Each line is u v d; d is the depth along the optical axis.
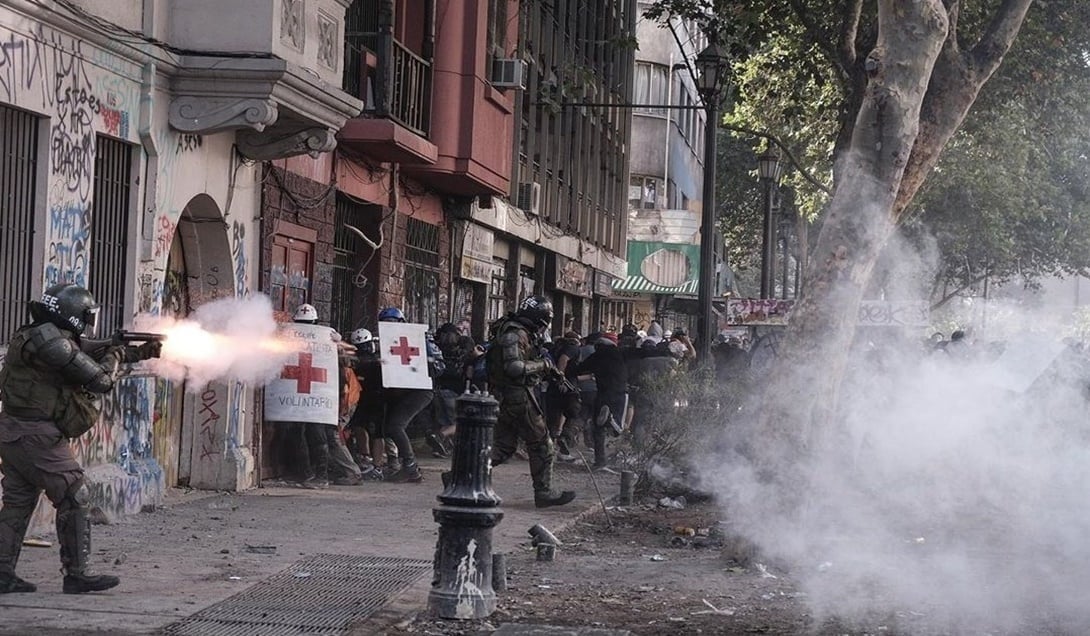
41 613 8.26
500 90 23.16
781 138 35.78
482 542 8.91
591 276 37.97
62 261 11.57
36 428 8.64
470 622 8.80
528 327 14.76
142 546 11.02
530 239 29.75
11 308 11.08
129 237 12.94
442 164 21.17
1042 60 28.08
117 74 12.45
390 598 9.25
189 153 13.85
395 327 16.86
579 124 34.62
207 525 12.32
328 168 17.89
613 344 19.61
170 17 13.38
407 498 15.16
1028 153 42.47
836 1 24.97
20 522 8.79
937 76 13.08
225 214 14.67
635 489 16.00
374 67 18.72
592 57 35.31
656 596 9.90
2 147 10.89
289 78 13.49
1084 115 33.75
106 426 12.60
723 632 8.75
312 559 10.73
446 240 23.80
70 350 8.55
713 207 23.55
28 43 10.90
